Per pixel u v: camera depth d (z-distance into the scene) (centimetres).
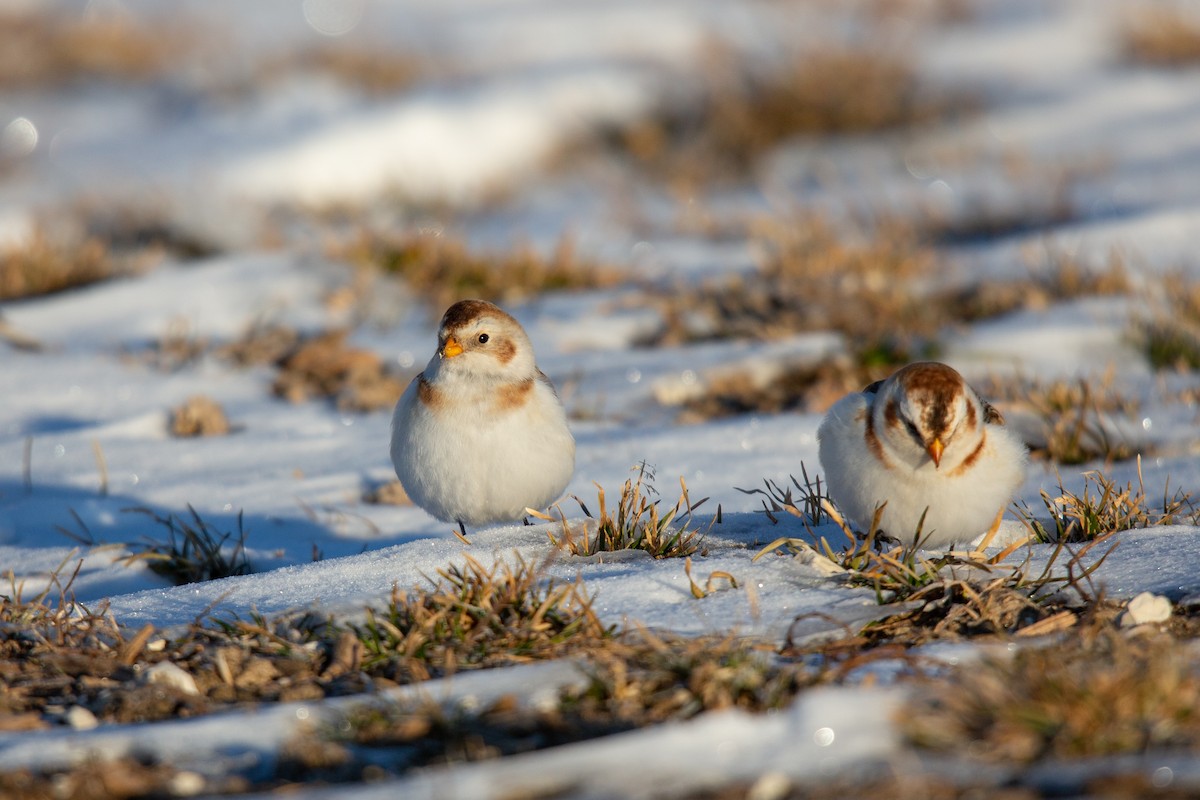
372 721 523
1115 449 1010
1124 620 609
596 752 462
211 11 3334
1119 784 407
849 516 768
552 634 620
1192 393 1115
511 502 817
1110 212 1819
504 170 2262
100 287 1597
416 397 823
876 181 2152
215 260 1706
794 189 2162
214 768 495
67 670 611
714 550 763
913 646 595
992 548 759
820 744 458
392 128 2262
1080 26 2889
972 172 2142
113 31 3008
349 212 2022
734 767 446
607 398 1211
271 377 1303
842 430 736
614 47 2761
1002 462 721
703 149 2334
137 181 2062
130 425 1162
